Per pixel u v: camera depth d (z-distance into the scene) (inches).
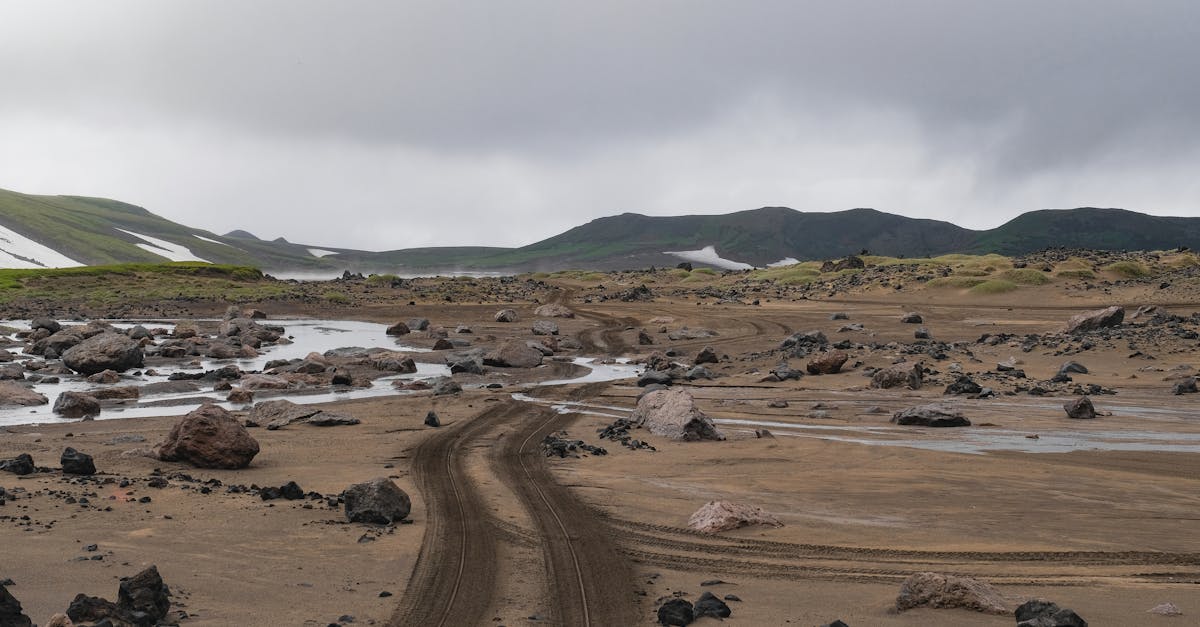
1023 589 519.8
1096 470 933.2
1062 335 2456.9
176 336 2925.7
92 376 1927.9
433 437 1182.9
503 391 1791.3
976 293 4478.3
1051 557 597.3
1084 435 1182.3
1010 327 3132.4
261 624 440.8
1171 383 1683.1
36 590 474.0
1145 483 863.7
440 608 480.4
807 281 5620.1
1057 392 1614.2
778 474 924.6
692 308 4244.6
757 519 693.9
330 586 514.6
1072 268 4842.5
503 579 539.5
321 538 626.2
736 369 2154.3
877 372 1750.7
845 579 546.3
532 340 2893.7
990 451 1067.9
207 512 692.1
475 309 4308.6
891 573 560.4
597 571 561.3
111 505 700.0
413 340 3093.0
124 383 1875.0
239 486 800.9
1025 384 1718.8
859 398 1600.6
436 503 764.6
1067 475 906.7
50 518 647.1
